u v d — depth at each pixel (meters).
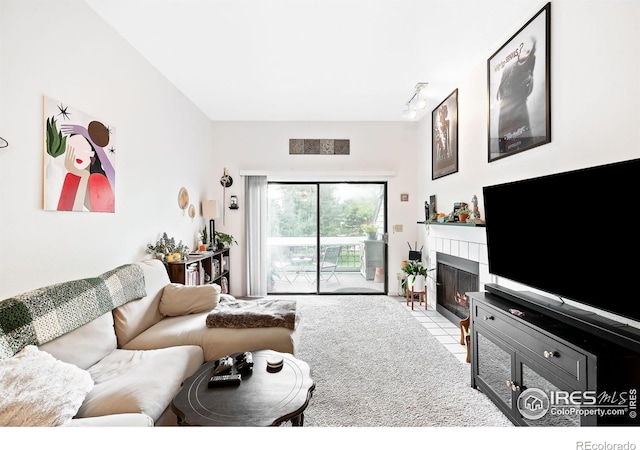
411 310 4.06
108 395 1.44
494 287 2.24
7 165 1.61
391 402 2.03
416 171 4.91
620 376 1.26
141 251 2.85
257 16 2.33
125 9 2.23
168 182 3.39
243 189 4.86
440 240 3.94
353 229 5.04
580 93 1.82
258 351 1.87
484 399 2.05
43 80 1.82
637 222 1.32
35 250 1.76
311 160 4.88
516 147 2.40
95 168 2.23
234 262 4.88
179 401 1.34
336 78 3.36
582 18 1.80
